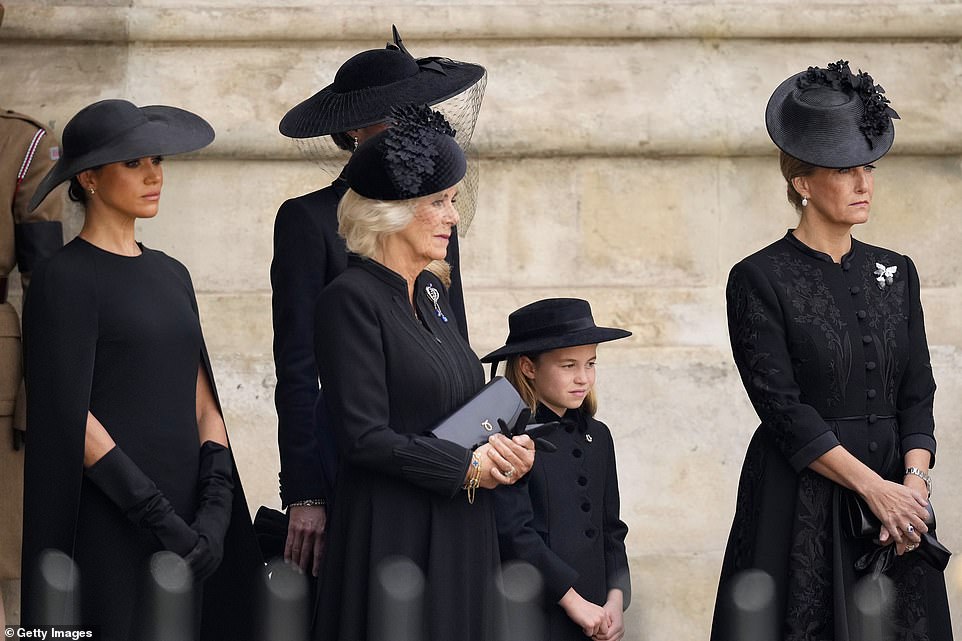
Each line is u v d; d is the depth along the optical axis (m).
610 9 23.06
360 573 14.11
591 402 17.08
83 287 14.68
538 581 15.60
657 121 22.81
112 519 14.62
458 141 17.22
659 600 22.33
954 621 22.50
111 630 14.48
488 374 22.36
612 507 17.02
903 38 23.53
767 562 16.08
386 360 14.12
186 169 22.55
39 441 14.38
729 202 23.19
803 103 16.47
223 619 16.00
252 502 22.12
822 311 16.08
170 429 14.98
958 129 23.23
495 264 22.80
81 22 22.34
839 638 15.56
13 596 20.47
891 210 23.33
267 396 22.23
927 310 23.12
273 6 22.70
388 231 14.24
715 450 22.66
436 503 14.09
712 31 23.20
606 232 23.00
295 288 16.34
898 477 16.28
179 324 15.20
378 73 16.27
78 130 15.07
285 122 16.55
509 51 23.09
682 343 22.84
